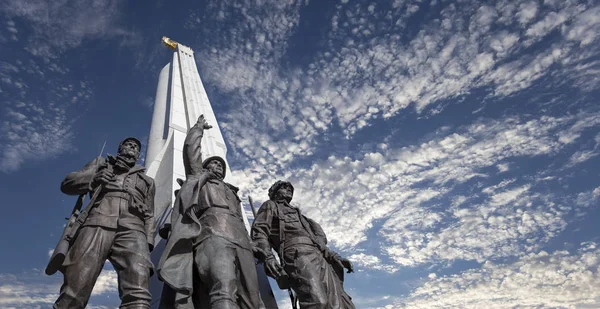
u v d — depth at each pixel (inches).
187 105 705.6
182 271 289.0
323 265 362.0
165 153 597.9
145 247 293.1
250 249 324.5
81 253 275.4
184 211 317.1
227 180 582.2
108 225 290.8
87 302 269.0
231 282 281.9
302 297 337.4
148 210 319.3
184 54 864.9
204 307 295.4
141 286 271.1
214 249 297.9
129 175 329.4
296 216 396.5
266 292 395.2
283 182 423.2
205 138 643.5
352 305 364.8
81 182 310.8
